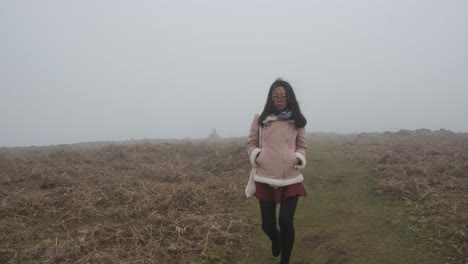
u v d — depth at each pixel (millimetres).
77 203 6516
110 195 7000
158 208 6402
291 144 4602
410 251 4969
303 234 5668
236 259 4973
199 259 4832
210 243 5223
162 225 5727
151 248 4973
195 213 6348
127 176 8547
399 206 6574
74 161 9938
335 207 6730
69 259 4633
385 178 7914
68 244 4980
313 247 5242
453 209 6082
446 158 9078
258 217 6309
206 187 7691
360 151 11008
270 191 4578
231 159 9844
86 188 7391
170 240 5281
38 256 4852
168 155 11273
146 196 6883
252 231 5785
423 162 8750
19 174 8562
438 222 5656
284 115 4621
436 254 4855
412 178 7598
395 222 5863
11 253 4918
